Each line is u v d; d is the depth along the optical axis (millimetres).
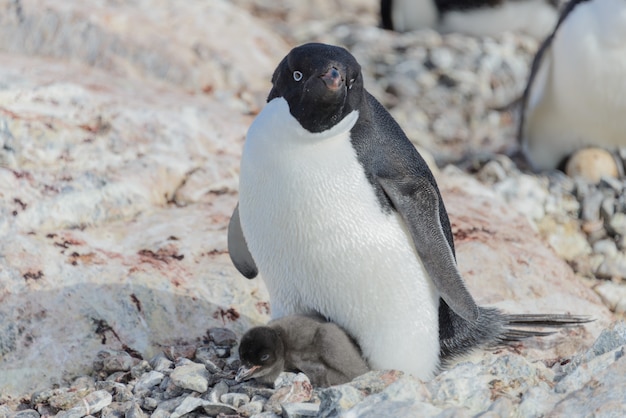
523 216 31031
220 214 27641
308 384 19688
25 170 26953
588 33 35750
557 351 24625
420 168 21141
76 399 20812
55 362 22250
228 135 31219
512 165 37719
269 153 19828
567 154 38531
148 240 25891
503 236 28438
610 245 33219
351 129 20109
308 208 19750
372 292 20297
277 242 20344
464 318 19859
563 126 37844
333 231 19875
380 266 20094
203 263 25344
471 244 27578
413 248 20281
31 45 39219
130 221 26891
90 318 23141
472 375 18828
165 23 40812
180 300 24047
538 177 36938
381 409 17391
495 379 18797
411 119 44344
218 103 35188
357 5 63688
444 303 21453
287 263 20531
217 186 29094
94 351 22641
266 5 60812
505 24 54906
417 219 20000
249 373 19609
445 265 19922
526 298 26312
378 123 20922
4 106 29156
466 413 16969
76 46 38938
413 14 56406
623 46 35438
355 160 19922
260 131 20031
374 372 19203
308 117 19281
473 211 29953
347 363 20391
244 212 20672
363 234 19906
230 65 39562
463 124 44844
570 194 35531
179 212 27609
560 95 37125
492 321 22672
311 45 19797
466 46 50094
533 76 39062
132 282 24109
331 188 19703
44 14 39375
